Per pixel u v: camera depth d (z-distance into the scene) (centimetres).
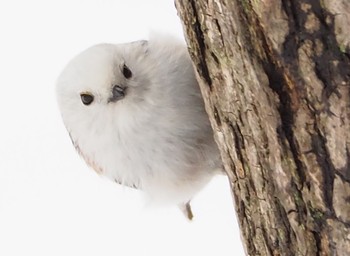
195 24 146
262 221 146
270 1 144
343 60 143
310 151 144
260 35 144
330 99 144
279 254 146
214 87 146
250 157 146
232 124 146
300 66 144
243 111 145
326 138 144
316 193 144
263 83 145
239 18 145
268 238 146
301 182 145
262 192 146
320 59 144
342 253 145
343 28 143
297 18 144
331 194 144
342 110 144
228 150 146
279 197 145
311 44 144
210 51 146
